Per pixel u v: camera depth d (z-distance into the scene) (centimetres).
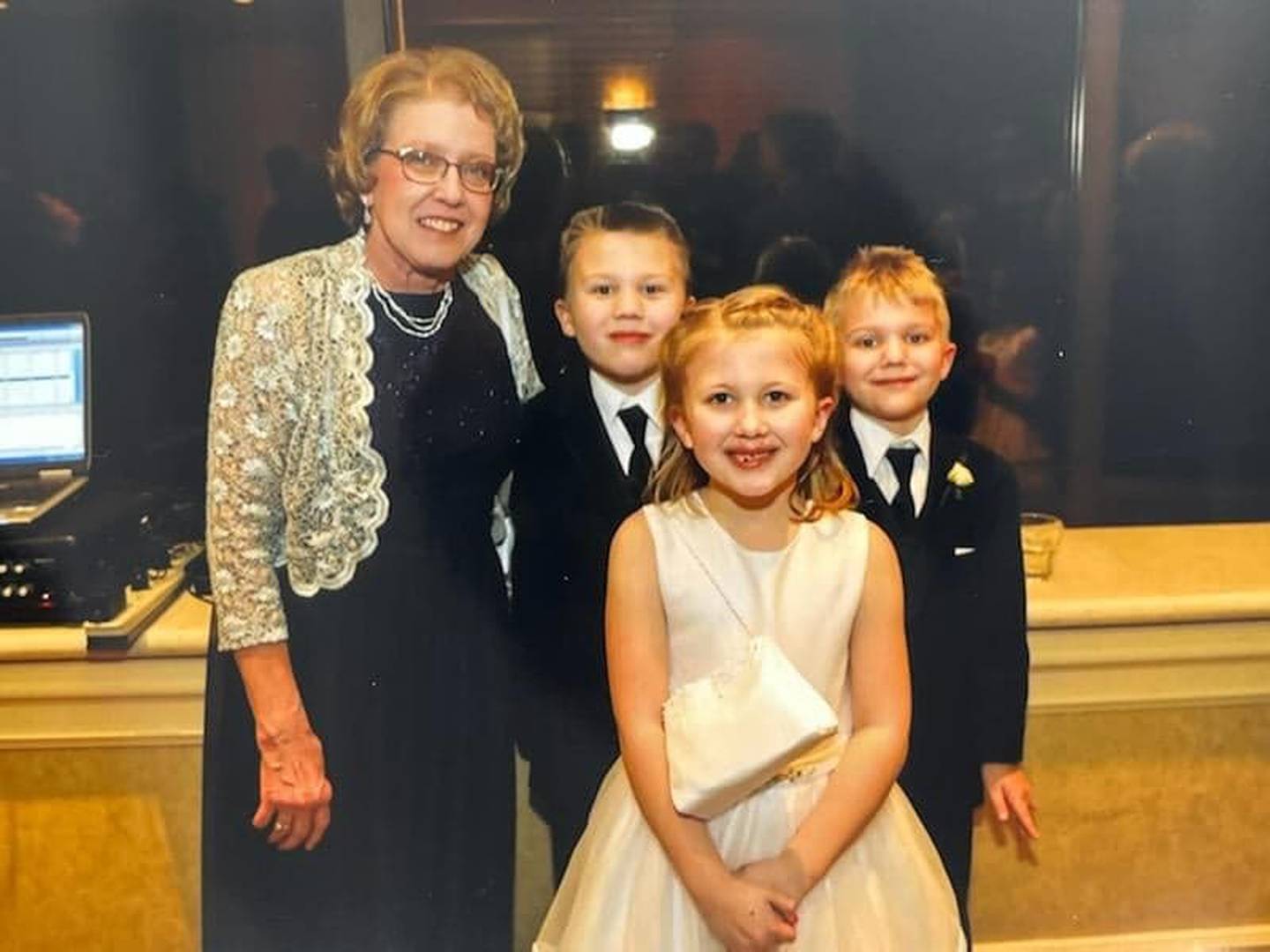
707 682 125
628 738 128
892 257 144
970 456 148
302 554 137
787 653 128
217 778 143
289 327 133
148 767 153
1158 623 153
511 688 146
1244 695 156
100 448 148
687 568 129
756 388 124
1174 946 164
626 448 143
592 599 145
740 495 129
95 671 149
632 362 142
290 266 135
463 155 133
